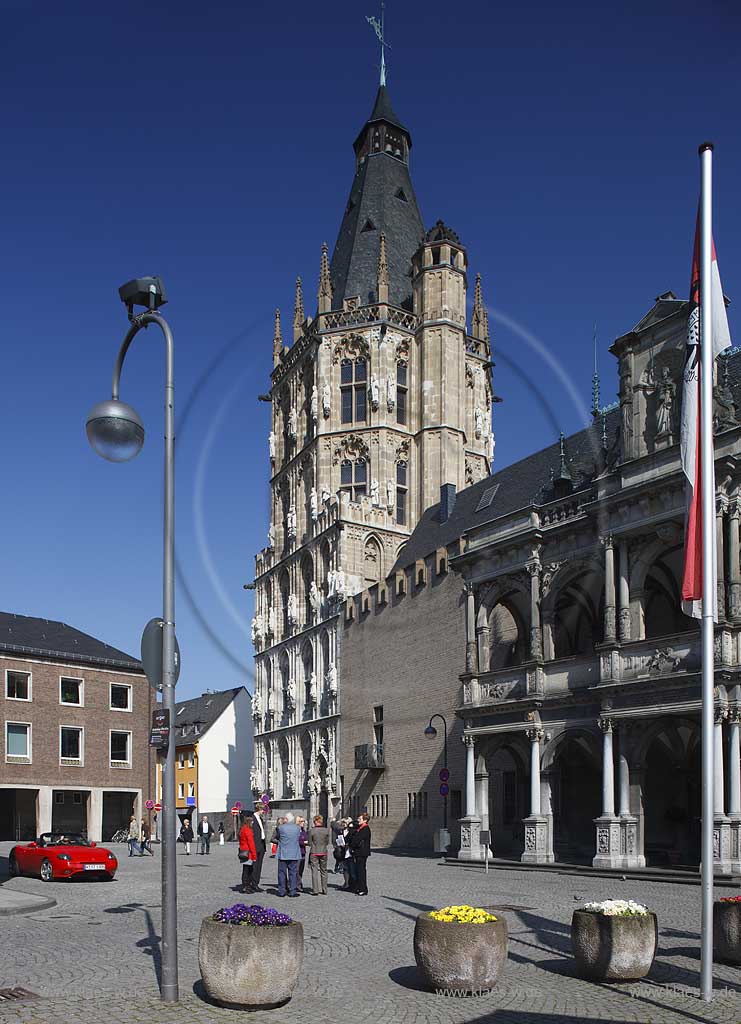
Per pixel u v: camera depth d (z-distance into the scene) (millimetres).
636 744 34031
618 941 13344
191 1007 11914
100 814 62625
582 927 13633
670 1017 11500
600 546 36750
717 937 14625
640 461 35438
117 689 65312
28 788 59812
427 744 52031
